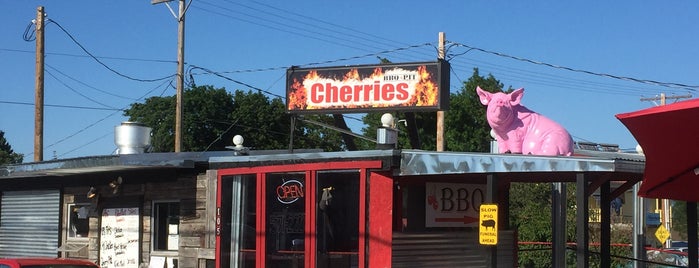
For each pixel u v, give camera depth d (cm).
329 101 1666
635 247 1584
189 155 1337
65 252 1593
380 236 1053
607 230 960
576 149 1833
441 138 2512
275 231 1170
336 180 1107
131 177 1476
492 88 3981
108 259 1510
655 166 746
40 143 2370
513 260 1228
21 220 1736
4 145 7912
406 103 1611
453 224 1138
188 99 4619
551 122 1216
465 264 1145
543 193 2389
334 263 1093
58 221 1634
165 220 1431
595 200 2422
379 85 1636
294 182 1153
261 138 4750
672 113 592
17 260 998
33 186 1708
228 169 1252
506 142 1224
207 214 1307
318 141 4909
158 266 1414
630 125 632
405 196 1096
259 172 1199
